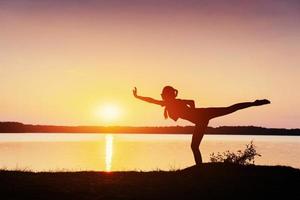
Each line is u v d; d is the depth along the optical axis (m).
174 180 13.80
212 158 17.42
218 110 13.11
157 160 57.66
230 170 14.77
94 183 13.41
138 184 13.25
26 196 11.49
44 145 123.31
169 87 13.11
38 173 15.55
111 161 55.38
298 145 137.00
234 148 102.44
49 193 11.88
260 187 12.81
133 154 76.00
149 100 13.18
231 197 11.65
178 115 13.33
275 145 134.25
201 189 12.52
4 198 11.23
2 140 182.00
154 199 11.30
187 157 66.38
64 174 15.33
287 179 13.81
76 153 77.88
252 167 15.21
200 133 13.95
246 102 12.80
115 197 11.44
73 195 11.64
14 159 56.91
